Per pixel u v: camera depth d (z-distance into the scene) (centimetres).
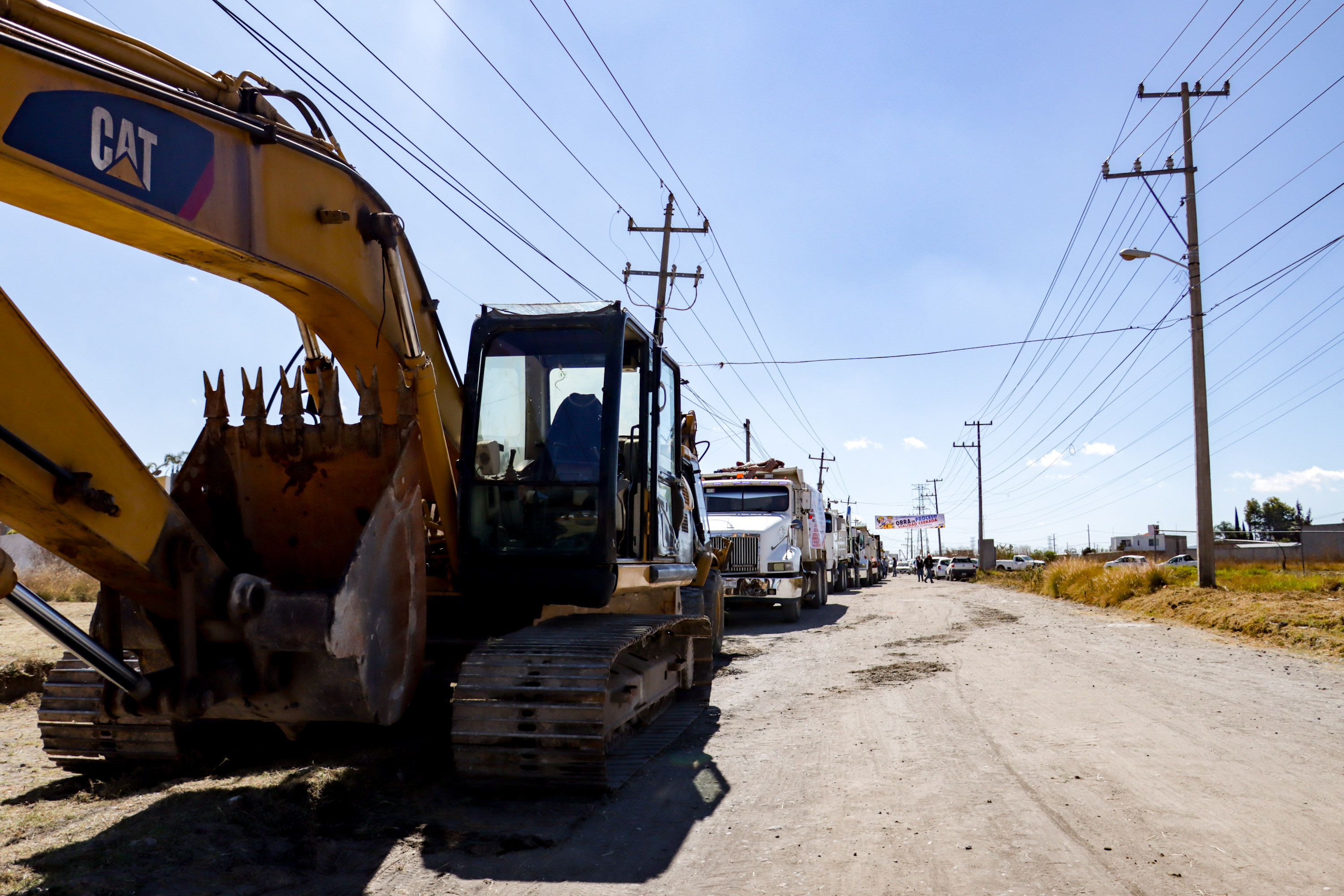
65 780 544
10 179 325
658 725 721
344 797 500
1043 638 1400
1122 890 368
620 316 632
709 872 396
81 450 348
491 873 395
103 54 380
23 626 1185
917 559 6109
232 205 412
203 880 372
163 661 499
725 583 1786
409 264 566
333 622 405
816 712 792
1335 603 1569
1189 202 2181
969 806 490
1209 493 2077
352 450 492
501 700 505
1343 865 396
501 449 624
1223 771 562
